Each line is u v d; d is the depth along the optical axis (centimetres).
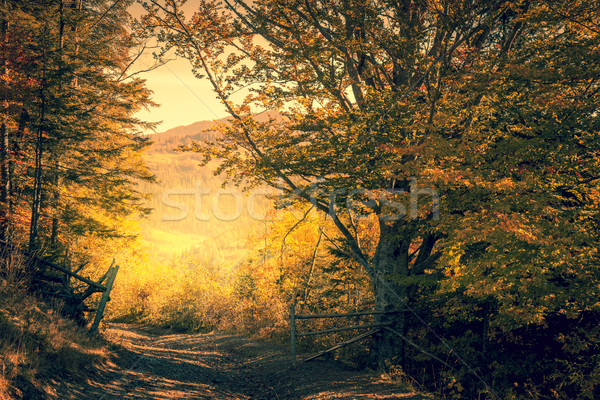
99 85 1650
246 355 1355
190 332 2142
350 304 1720
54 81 1359
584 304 930
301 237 1953
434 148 1000
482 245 999
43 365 593
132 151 2017
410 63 1152
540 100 895
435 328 1376
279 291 1892
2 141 1406
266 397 859
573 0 883
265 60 1453
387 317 1327
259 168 1273
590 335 995
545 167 908
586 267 884
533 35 1243
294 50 1267
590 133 908
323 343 1431
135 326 2320
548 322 1120
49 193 1647
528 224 838
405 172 1014
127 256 2597
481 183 905
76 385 614
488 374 1212
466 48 1151
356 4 1131
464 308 1194
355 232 1523
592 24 895
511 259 856
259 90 1361
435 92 1107
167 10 1397
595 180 913
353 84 1324
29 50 1374
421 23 1205
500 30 1293
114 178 1778
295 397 846
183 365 1038
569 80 902
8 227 1242
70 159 1738
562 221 848
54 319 812
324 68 1277
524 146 905
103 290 1041
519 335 1170
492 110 1008
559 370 1077
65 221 1738
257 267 2039
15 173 1560
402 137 1152
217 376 1005
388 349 1292
